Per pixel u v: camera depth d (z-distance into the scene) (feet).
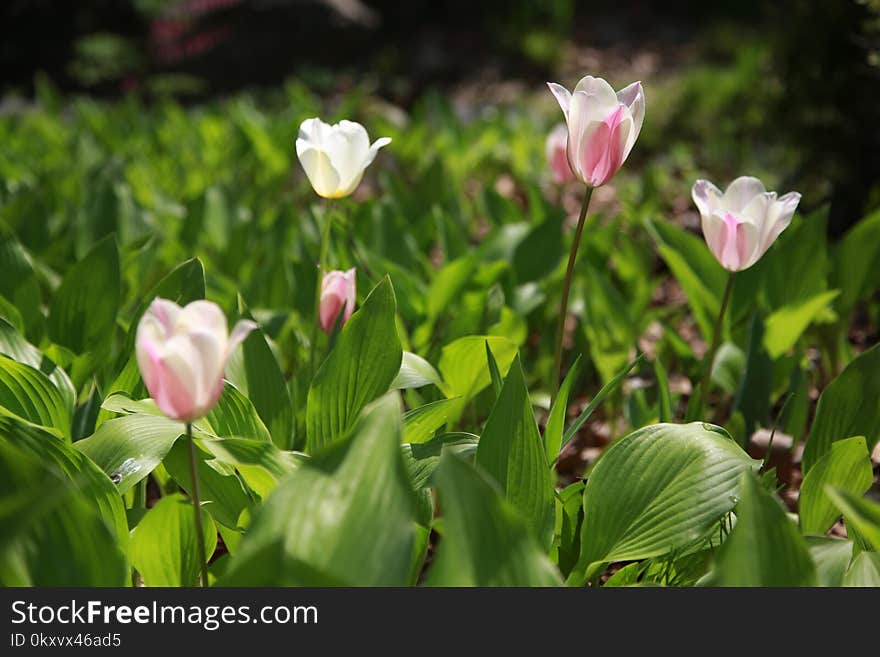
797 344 12.13
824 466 7.71
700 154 26.71
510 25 47.14
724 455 7.29
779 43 18.85
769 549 5.53
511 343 9.29
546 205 16.67
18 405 8.39
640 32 47.65
